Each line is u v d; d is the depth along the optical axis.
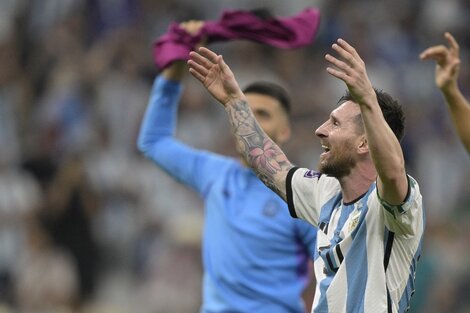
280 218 22.16
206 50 17.30
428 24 52.62
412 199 15.34
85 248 38.12
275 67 46.78
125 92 44.78
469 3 53.94
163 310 35.81
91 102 44.31
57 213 37.94
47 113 43.69
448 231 41.12
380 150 15.01
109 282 39.06
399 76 49.44
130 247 40.03
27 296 36.66
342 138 16.02
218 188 22.83
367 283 15.73
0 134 43.66
